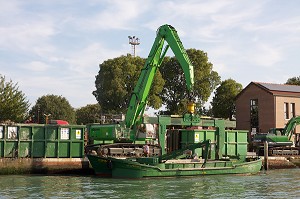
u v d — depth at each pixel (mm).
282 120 54344
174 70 71438
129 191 22375
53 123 34562
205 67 71125
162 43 34062
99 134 34875
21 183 25000
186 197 20859
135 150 33438
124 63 67500
